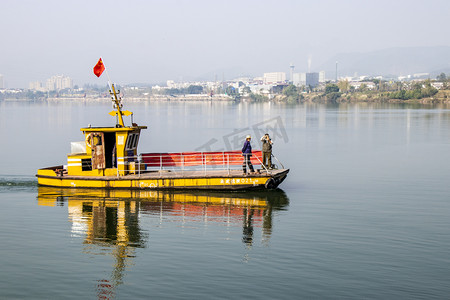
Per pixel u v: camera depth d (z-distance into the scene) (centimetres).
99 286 1831
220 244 2262
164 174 3341
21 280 1883
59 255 2133
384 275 1914
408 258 2092
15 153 5747
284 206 2983
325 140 7331
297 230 2483
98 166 3325
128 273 1939
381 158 5284
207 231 2459
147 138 7844
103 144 3319
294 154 5684
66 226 2552
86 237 2372
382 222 2641
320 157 5400
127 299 1731
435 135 7812
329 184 3725
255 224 2583
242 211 2844
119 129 3266
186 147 6450
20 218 2703
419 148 6150
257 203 3028
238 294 1759
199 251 2170
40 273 1945
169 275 1917
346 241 2308
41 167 4650
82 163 3381
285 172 3322
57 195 3203
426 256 2116
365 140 7244
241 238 2348
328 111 17438
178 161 3391
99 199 3105
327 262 2042
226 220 2658
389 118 12419
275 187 3247
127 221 2636
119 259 2084
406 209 2938
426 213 2839
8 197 3175
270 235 2394
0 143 6862
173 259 2078
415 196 3303
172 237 2364
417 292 1775
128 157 3322
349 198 3222
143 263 2036
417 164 4812
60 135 8175
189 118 14388
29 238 2361
